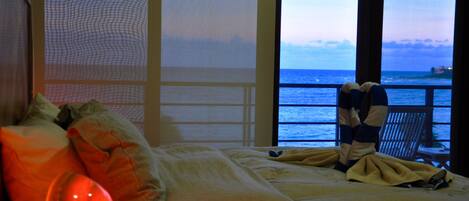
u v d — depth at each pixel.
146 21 3.34
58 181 0.91
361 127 2.00
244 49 3.49
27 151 1.25
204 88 3.46
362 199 1.51
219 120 3.51
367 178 1.79
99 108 1.88
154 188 1.30
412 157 3.96
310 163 2.08
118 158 1.31
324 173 1.92
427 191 1.66
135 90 3.36
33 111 1.76
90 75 3.29
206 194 1.33
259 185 1.49
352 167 1.90
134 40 3.33
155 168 1.39
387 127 3.88
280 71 3.83
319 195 1.57
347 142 2.00
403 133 3.92
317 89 4.31
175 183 1.43
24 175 1.24
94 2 3.26
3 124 1.43
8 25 1.57
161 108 3.42
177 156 1.84
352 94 2.04
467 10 3.83
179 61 3.41
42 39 3.20
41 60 3.20
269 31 3.52
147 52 3.36
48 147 1.29
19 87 1.93
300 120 4.36
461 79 3.86
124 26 3.31
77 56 3.26
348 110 2.06
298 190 1.61
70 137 1.35
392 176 1.76
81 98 3.28
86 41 3.26
